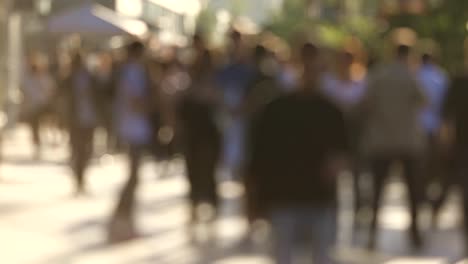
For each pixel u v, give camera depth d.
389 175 19.59
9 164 35.22
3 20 54.31
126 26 45.62
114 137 36.16
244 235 19.77
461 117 17.08
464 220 17.56
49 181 30.19
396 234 21.78
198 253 19.03
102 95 32.50
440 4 51.53
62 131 42.34
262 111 11.82
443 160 22.19
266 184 11.81
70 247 19.25
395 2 52.16
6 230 20.95
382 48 51.75
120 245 19.66
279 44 24.12
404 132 19.27
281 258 11.82
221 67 22.34
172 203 25.97
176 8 143.38
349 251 19.67
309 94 11.83
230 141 22.78
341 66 21.98
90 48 55.94
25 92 38.59
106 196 27.08
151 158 38.47
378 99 19.30
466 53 18.00
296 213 11.78
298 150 11.74
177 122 19.73
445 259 19.25
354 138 19.42
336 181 11.85
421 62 22.73
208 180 19.75
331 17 79.94
